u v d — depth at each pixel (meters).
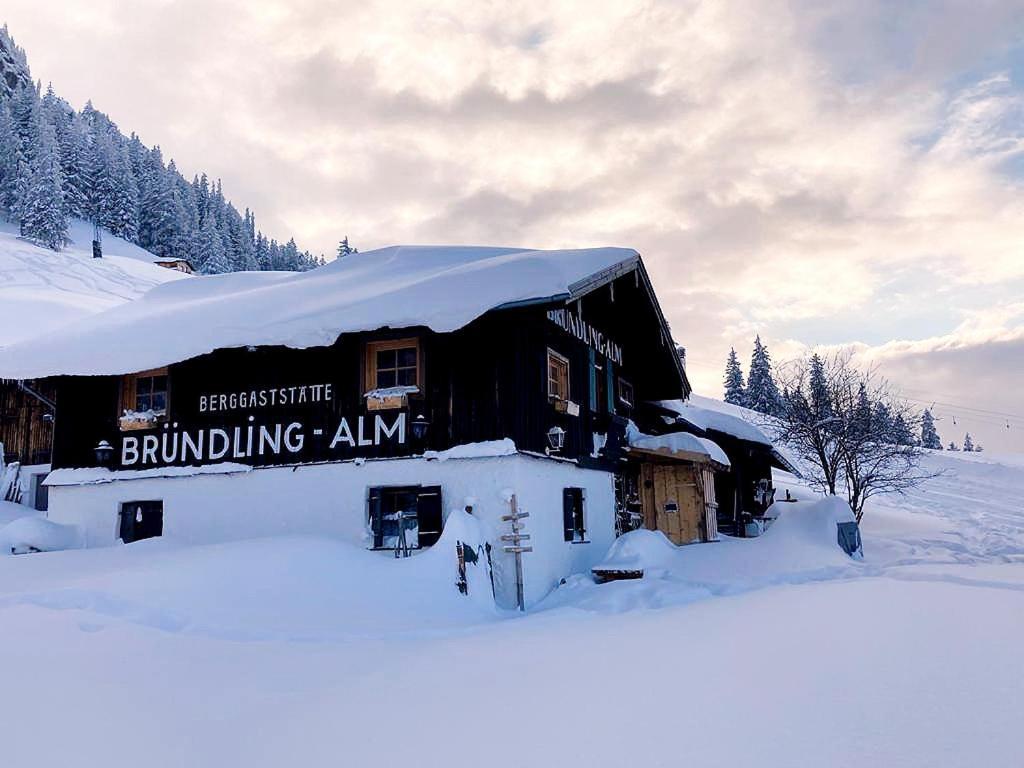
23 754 3.27
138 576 7.15
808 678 3.92
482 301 9.80
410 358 10.98
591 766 2.83
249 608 6.68
